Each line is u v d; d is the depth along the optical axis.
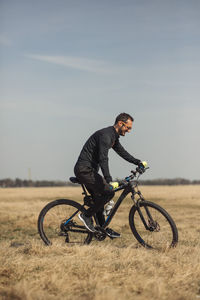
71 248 5.30
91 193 5.80
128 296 3.53
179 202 24.69
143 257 4.73
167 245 5.25
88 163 5.55
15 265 4.41
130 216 5.74
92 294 3.54
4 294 3.58
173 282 3.88
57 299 3.45
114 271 4.27
